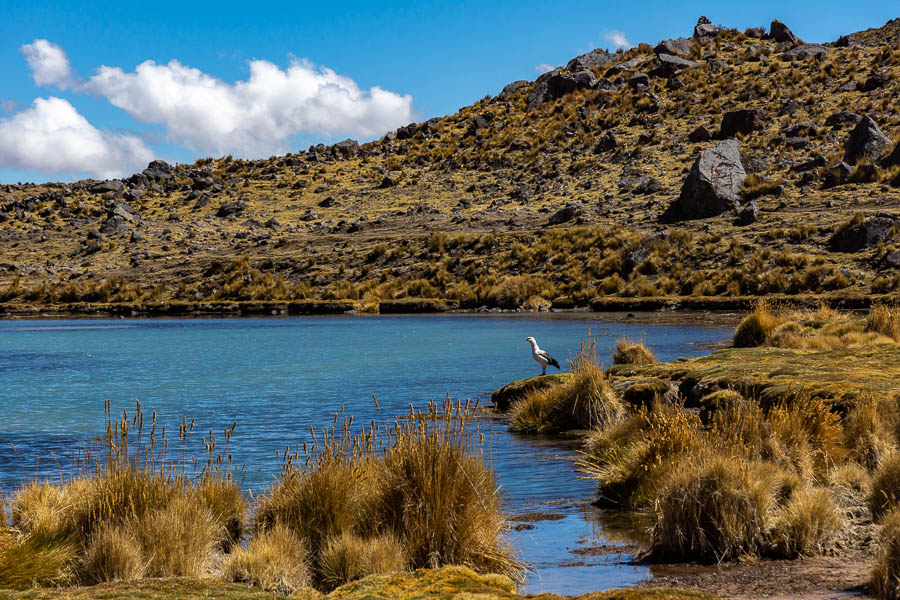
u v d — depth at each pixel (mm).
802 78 91625
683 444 10336
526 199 78312
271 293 62969
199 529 8031
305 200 90250
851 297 43312
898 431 11398
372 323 47406
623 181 76500
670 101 96062
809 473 10055
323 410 18953
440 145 104188
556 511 10250
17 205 94562
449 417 8461
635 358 22906
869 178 63500
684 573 7609
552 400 16766
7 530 7633
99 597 5980
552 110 103938
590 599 5855
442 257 64875
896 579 6480
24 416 18844
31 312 61656
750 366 17406
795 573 7375
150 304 60625
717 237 57219
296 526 8250
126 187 101000
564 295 55594
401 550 7699
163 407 19828
